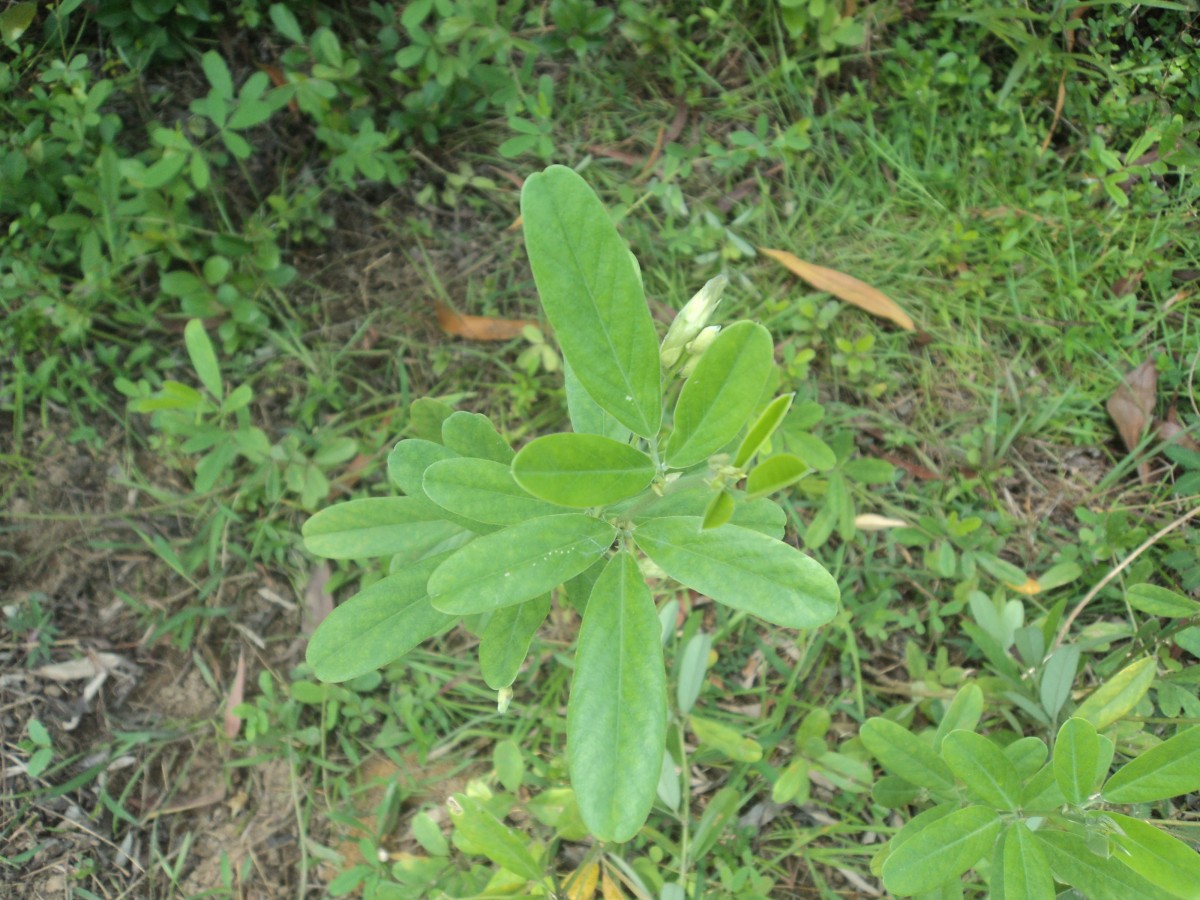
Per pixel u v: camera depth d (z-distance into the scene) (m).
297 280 2.92
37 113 2.73
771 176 3.07
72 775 2.37
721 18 3.11
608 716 1.09
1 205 2.60
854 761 2.19
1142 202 2.86
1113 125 2.96
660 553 1.12
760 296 2.91
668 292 2.92
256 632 2.58
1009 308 2.90
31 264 2.62
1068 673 2.04
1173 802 2.22
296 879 2.35
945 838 1.32
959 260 2.93
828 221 3.03
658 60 3.16
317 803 2.43
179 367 2.79
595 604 1.13
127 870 2.31
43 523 2.57
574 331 1.06
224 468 2.68
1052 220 2.92
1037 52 2.90
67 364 2.68
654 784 1.06
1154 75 2.85
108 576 2.58
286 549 2.64
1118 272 2.88
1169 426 2.68
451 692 2.53
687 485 1.18
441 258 3.00
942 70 3.09
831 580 1.05
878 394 2.80
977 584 2.58
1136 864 1.22
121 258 2.63
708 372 1.04
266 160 2.98
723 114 3.13
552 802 2.13
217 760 2.45
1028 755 1.66
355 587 2.64
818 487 2.49
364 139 2.73
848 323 2.90
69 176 2.57
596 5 3.18
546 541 1.13
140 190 2.57
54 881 2.27
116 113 2.89
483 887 2.03
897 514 2.67
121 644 2.52
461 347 2.89
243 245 2.74
